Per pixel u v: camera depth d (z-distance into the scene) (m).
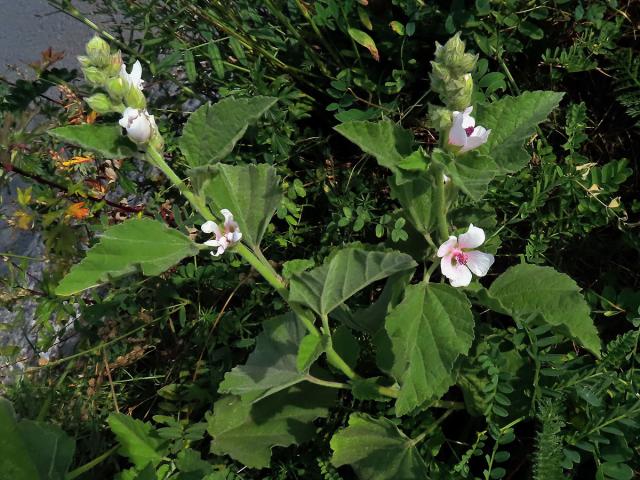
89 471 0.40
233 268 0.44
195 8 0.46
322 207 0.47
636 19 0.44
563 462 0.29
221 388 0.35
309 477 0.38
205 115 0.30
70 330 0.51
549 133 0.44
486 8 0.41
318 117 0.50
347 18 0.45
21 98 0.49
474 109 0.34
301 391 0.38
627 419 0.30
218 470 0.38
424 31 0.45
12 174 0.48
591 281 0.41
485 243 0.38
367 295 0.43
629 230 0.39
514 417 0.34
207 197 0.33
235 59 0.50
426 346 0.31
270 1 0.45
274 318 0.37
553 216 0.40
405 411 0.31
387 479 0.34
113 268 0.29
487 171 0.28
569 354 0.36
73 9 0.49
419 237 0.37
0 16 0.85
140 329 0.45
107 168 0.47
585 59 0.42
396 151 0.30
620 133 0.44
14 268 0.54
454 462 0.36
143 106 0.29
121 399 0.44
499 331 0.36
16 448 0.34
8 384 0.45
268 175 0.31
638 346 0.35
